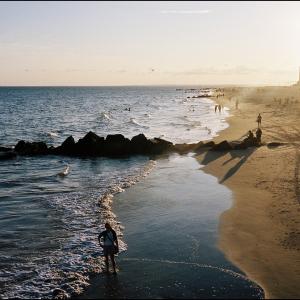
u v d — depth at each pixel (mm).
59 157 34625
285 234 14125
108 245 11828
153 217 16719
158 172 25797
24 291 11133
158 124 60062
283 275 11219
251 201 18156
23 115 82875
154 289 10766
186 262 12266
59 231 15648
